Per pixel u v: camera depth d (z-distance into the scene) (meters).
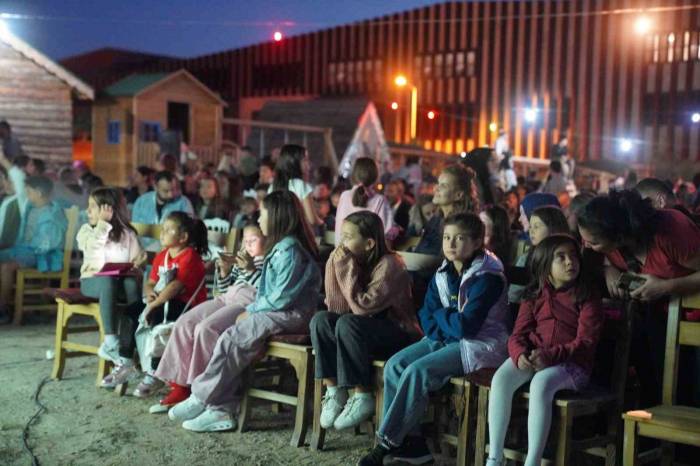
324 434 5.00
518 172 27.03
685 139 30.02
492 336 4.57
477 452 4.32
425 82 36.03
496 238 5.70
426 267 5.41
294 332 5.33
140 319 5.91
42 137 18.53
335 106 23.39
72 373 6.68
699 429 3.68
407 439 4.61
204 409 5.38
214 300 5.79
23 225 9.09
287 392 5.95
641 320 4.60
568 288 4.28
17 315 8.86
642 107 31.03
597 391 4.28
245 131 40.78
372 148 23.02
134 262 6.57
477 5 34.69
